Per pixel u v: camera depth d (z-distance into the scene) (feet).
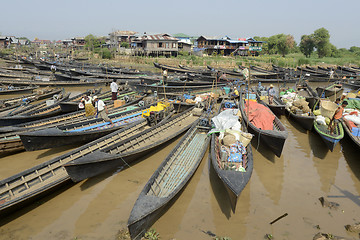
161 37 188.34
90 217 22.48
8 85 79.61
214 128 38.78
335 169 31.50
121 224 21.63
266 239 20.12
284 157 34.88
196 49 210.38
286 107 53.47
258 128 35.99
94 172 26.35
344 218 22.59
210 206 24.21
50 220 22.00
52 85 84.79
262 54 263.08
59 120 42.80
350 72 138.41
